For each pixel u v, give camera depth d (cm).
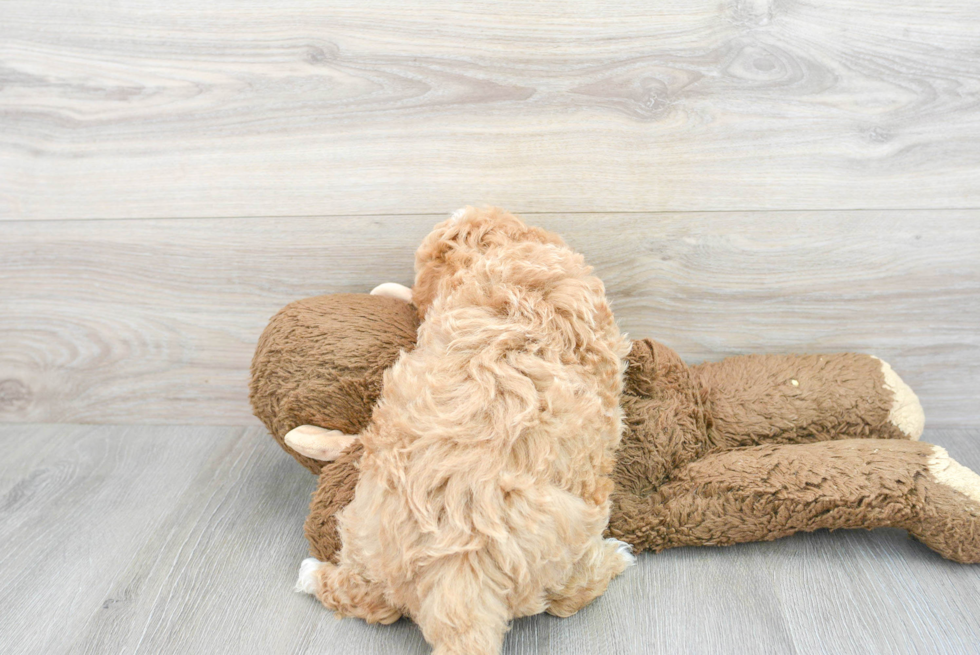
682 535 94
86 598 91
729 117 107
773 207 111
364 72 107
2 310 126
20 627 87
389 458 77
